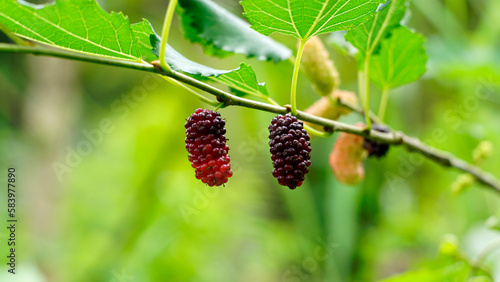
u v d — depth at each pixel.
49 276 0.86
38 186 0.98
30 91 1.08
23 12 0.42
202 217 0.92
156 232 0.88
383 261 0.98
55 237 0.93
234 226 0.97
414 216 0.99
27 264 0.73
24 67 1.40
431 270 0.55
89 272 0.87
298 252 0.99
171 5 0.44
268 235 1.00
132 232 0.91
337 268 0.87
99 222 0.93
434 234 0.95
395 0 0.48
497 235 0.72
